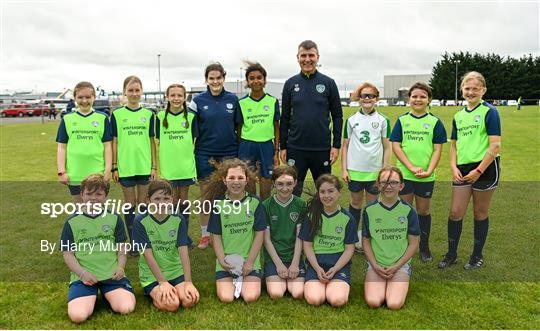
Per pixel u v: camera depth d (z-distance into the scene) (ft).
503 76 213.25
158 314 11.79
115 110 16.49
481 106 14.55
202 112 16.99
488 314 11.68
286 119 16.93
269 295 12.89
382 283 12.80
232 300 12.49
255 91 16.94
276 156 17.80
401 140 15.83
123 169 16.38
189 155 16.85
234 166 13.55
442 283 13.73
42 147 51.06
